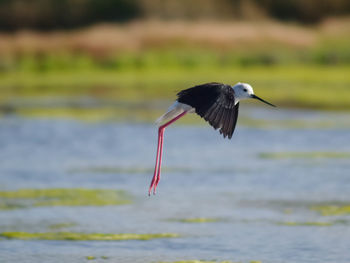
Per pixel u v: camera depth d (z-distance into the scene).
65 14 52.25
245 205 12.27
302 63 39.75
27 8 52.47
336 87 30.27
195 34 41.78
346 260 9.43
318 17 49.84
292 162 15.88
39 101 28.52
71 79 36.88
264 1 49.66
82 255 9.64
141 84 33.81
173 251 9.80
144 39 41.62
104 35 42.50
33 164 16.03
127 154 17.28
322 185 13.71
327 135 19.47
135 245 10.06
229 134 7.34
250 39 41.50
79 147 18.25
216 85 7.54
